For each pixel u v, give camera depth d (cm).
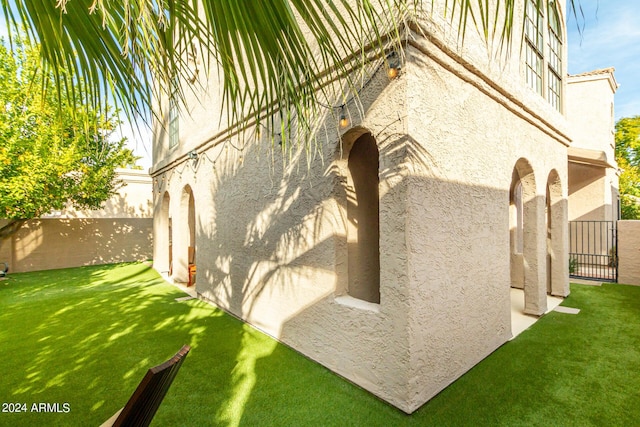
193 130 940
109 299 873
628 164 1991
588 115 1370
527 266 663
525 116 595
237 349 517
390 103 361
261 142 609
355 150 636
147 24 154
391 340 355
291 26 150
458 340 413
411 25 348
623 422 326
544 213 682
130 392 396
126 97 187
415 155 351
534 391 382
